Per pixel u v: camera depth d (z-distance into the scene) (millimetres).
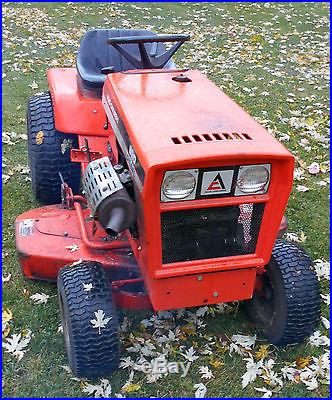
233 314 3410
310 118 6391
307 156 5562
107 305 2742
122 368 2990
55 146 4105
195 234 2570
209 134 2504
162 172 2311
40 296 3502
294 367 3066
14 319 3344
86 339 2678
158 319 3346
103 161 2781
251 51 8945
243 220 2611
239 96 6973
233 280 2762
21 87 6895
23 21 9875
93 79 3910
